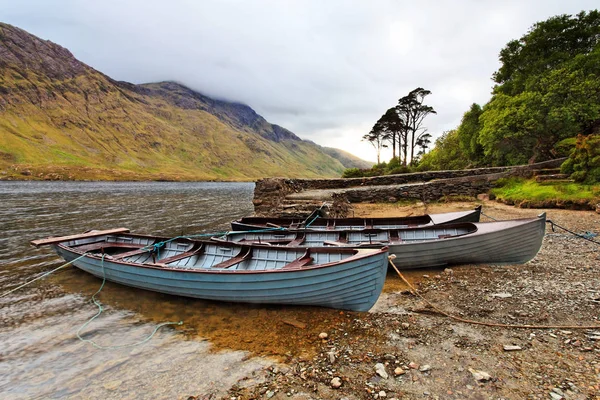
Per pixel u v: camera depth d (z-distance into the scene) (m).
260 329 6.72
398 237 10.92
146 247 10.58
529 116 25.03
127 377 5.27
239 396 4.65
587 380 4.44
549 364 4.90
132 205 36.72
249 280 7.39
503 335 5.88
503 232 9.54
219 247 9.81
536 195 18.91
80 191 58.91
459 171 27.31
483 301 7.42
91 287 9.48
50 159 160.75
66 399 4.77
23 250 14.40
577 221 14.61
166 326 7.00
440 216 12.84
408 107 50.25
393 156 53.03
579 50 31.33
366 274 7.02
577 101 23.77
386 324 6.62
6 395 4.88
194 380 5.10
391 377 4.86
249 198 51.94
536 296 7.43
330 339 6.15
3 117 195.12
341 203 20.80
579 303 6.88
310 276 7.04
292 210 16.77
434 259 9.80
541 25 33.62
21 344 6.36
